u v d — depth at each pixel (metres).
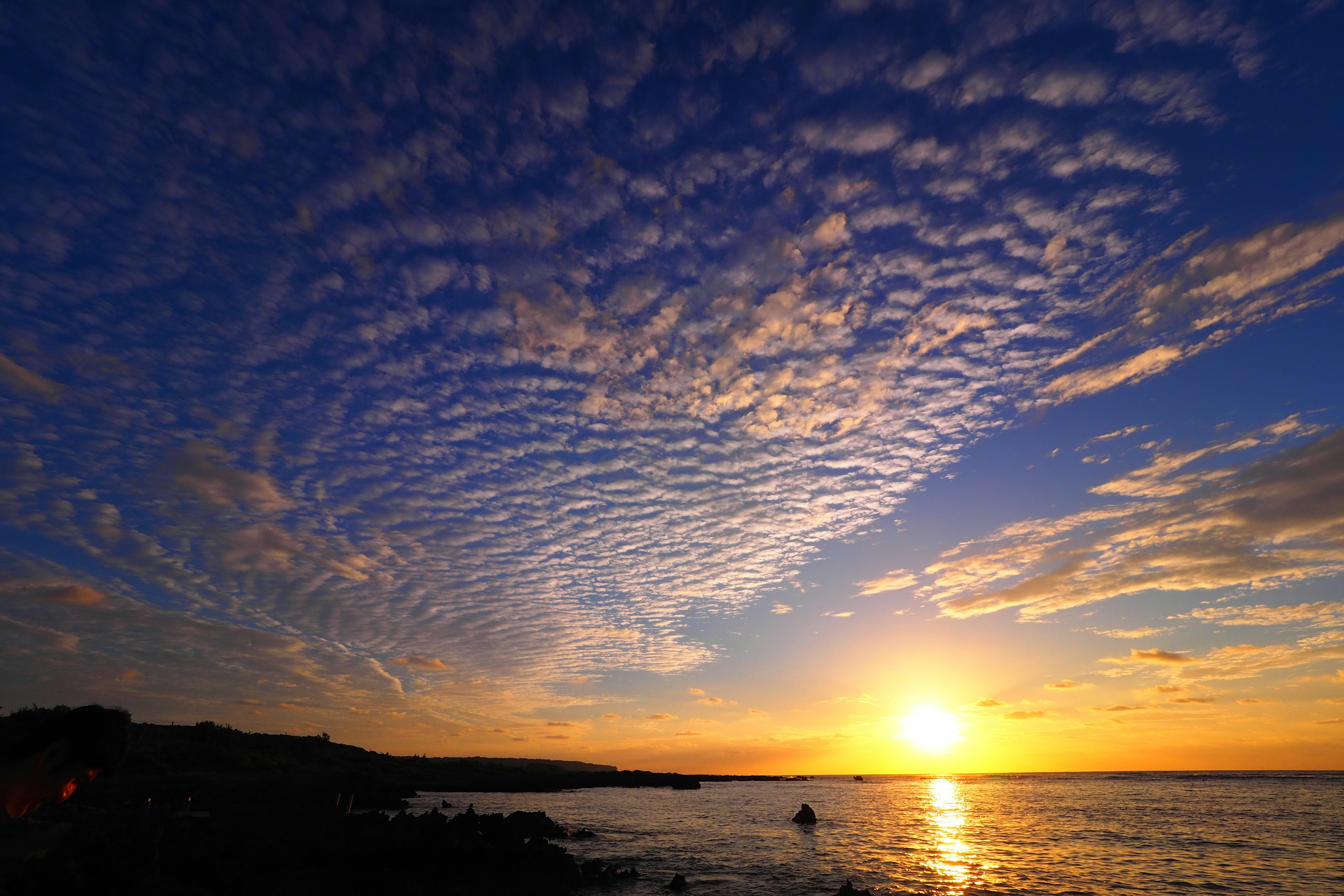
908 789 152.75
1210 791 112.06
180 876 22.19
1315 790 107.88
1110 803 85.00
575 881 30.02
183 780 68.12
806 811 62.50
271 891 21.83
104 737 5.73
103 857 14.85
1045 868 36.25
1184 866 36.50
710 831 55.72
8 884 11.57
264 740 113.31
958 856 40.62
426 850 29.77
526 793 116.00
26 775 5.48
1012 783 190.88
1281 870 34.81
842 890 28.02
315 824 34.31
